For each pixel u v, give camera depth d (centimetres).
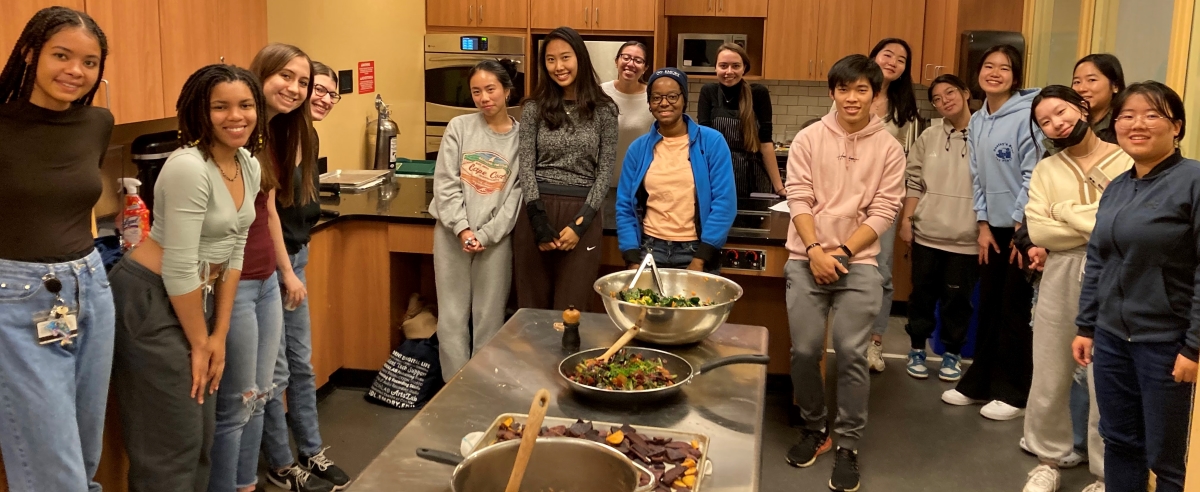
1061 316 306
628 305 217
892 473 337
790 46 596
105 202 322
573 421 175
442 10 600
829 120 310
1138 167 240
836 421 325
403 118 575
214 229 229
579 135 339
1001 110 367
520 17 591
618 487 152
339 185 435
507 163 352
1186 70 300
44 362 206
